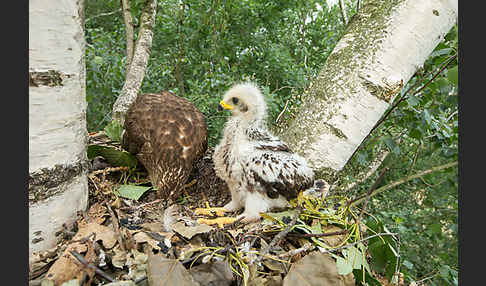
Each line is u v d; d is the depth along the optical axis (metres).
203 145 0.62
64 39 0.37
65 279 0.35
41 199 0.38
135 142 0.59
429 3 0.52
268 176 0.49
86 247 0.39
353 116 0.56
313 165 0.57
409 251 1.17
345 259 0.43
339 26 1.69
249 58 1.47
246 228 0.49
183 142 0.57
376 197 1.33
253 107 0.56
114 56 1.17
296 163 0.52
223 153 0.55
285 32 1.77
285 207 0.54
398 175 1.30
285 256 0.42
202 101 0.95
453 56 0.62
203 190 0.64
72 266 0.36
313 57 1.65
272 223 0.48
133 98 0.83
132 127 0.59
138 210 0.51
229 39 1.50
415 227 1.23
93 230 0.42
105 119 1.09
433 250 1.26
